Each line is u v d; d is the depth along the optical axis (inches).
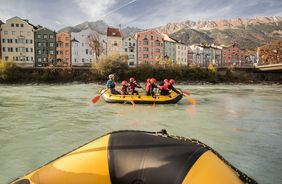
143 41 2955.2
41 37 2564.0
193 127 371.2
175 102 604.4
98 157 92.7
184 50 3437.5
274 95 981.8
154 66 2204.7
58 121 408.8
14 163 223.6
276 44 3442.4
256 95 978.7
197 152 92.7
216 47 4015.8
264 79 2508.6
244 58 4239.7
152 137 98.5
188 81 2162.9
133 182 84.9
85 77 1930.4
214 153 100.9
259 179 195.5
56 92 1015.0
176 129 358.9
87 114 475.2
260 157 243.0
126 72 2046.0
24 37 2519.7
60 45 2645.2
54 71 1883.6
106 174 88.3
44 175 96.3
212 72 2276.1
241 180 96.6
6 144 279.7
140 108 546.6
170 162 86.0
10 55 2508.6
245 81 2340.1
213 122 409.4
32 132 334.6
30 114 473.7
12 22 2493.8
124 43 2893.7
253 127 373.4
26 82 1779.0
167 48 3171.8
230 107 594.6
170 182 81.8
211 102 698.2
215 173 86.5
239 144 285.0
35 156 241.9
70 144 281.7
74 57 2736.2
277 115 483.2
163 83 613.3
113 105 589.3
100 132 337.7
